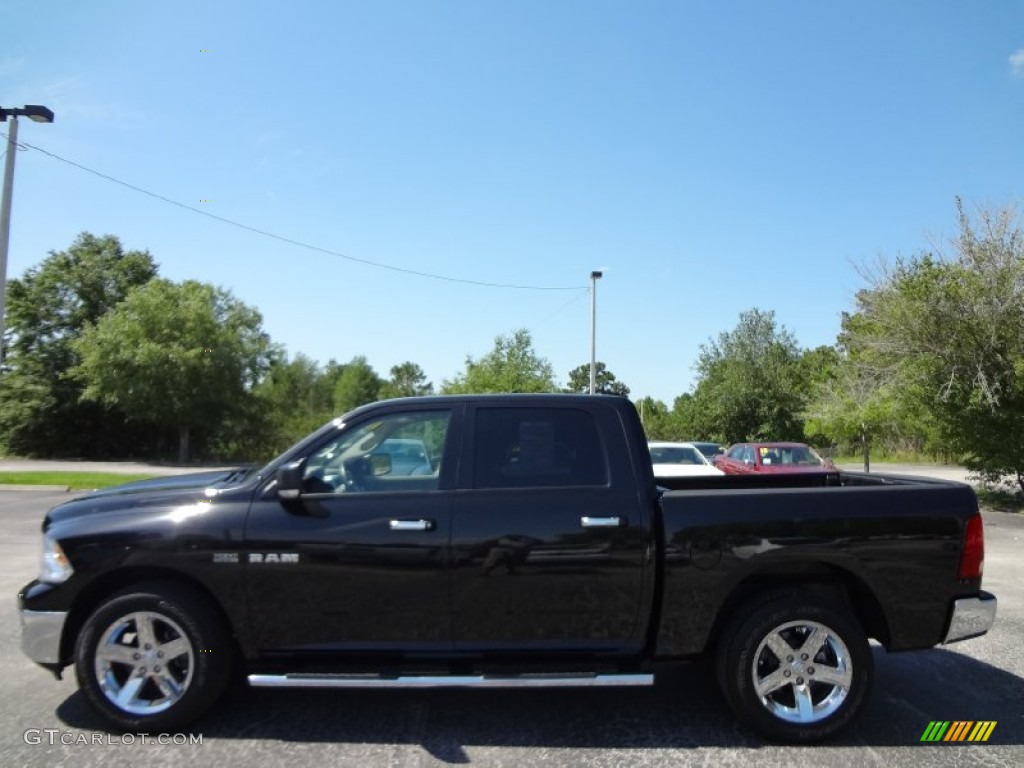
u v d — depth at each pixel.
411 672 4.19
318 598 4.23
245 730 4.32
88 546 4.26
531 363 31.73
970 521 4.42
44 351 39.56
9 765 3.85
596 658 4.32
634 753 4.06
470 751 4.06
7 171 17.12
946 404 17.27
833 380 27.97
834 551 4.29
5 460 37.88
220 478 4.91
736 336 47.44
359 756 3.99
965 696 4.98
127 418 36.91
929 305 16.48
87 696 4.22
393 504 4.30
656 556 4.30
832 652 4.34
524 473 4.42
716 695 4.96
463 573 4.22
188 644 4.25
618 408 4.60
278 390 61.38
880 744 4.21
